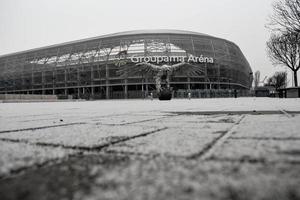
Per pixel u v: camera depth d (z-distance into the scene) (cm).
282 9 1263
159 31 6694
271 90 6178
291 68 2892
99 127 242
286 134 164
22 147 136
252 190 67
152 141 151
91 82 5984
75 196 67
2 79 7475
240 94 6141
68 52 6619
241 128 207
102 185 75
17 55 7619
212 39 6494
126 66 5631
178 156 108
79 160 105
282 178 75
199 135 172
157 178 79
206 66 5834
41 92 6975
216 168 87
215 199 62
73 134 190
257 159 98
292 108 575
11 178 82
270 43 3017
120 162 100
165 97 2450
